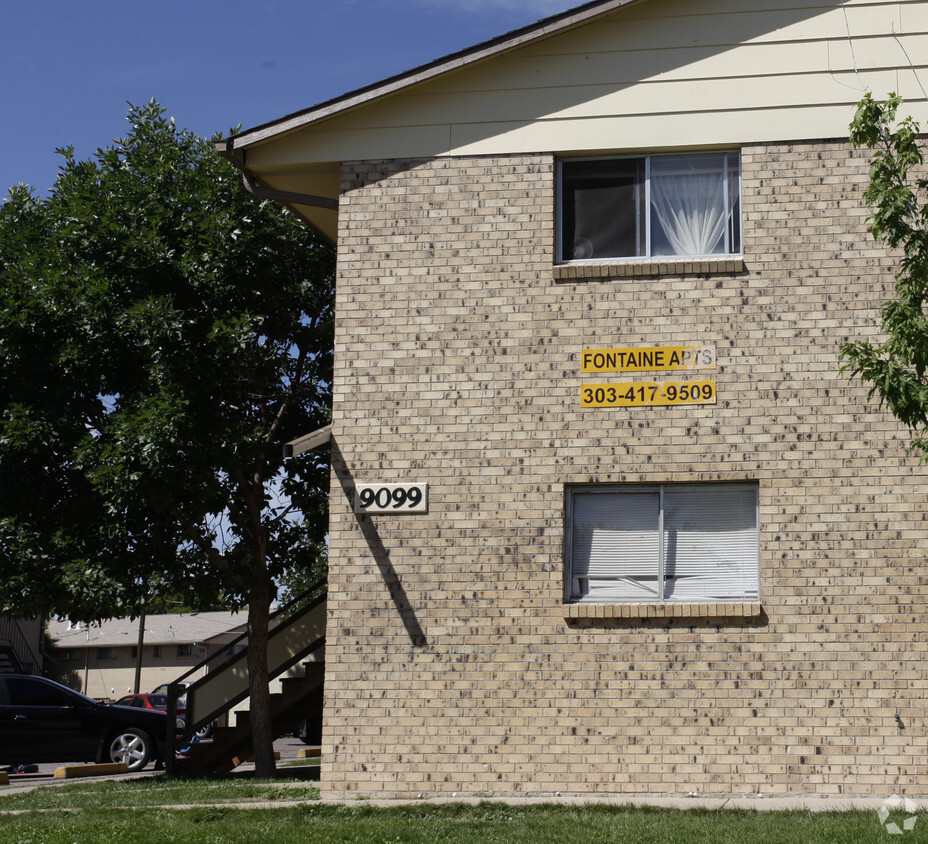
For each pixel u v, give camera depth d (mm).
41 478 14531
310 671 16016
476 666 11078
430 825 9359
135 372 14508
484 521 11320
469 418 11523
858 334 11188
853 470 10961
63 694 19625
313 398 16078
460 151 12031
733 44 11867
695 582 11133
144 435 13211
